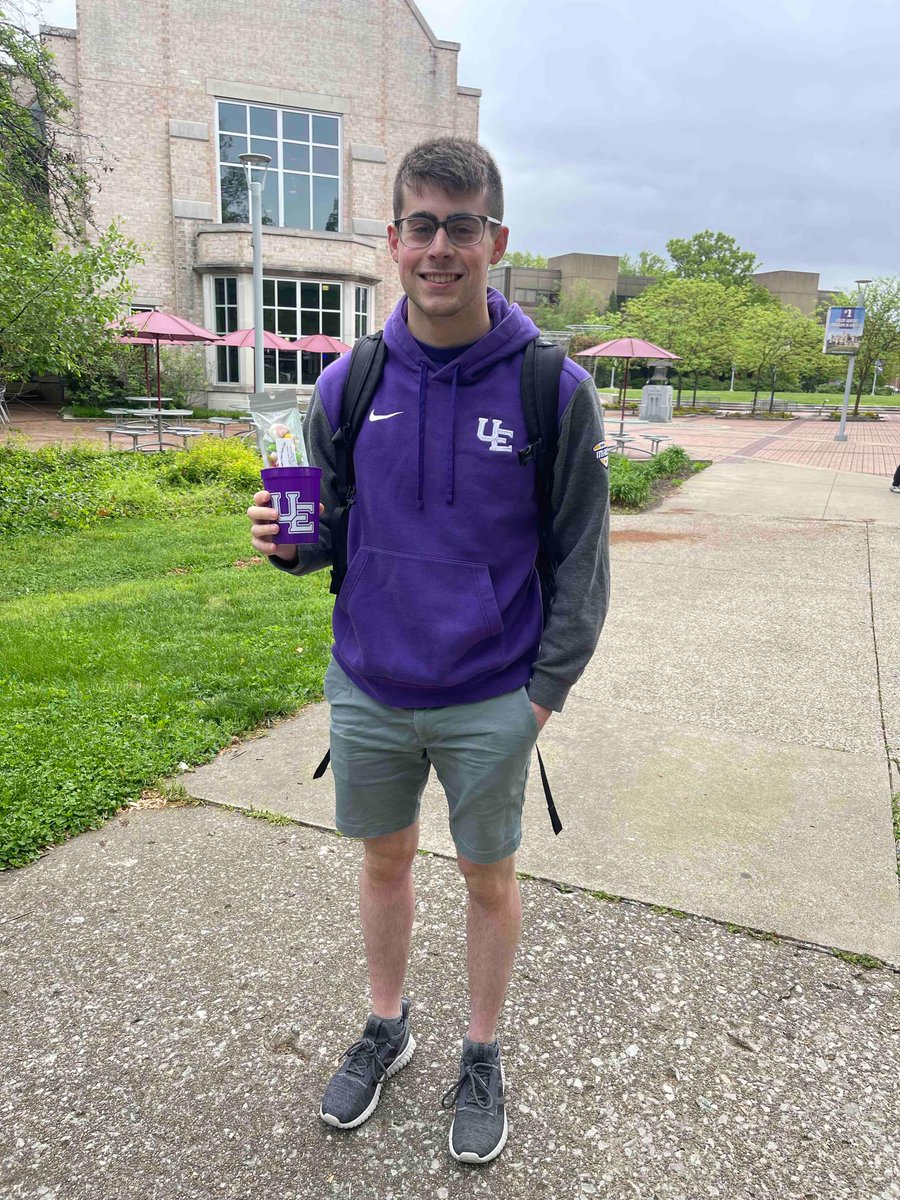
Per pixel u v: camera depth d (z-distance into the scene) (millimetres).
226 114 24641
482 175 1565
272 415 1771
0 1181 1792
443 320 1621
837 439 23531
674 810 3201
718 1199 1742
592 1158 1837
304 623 5586
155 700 4164
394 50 25547
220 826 3133
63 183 14945
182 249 24891
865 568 7215
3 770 3416
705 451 19672
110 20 23094
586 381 1655
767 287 80625
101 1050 2129
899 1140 1872
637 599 6211
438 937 2529
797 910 2623
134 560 7770
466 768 1750
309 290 24844
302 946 2496
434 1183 1788
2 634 5332
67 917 2623
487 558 1704
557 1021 2207
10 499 9555
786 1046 2131
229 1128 1920
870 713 4125
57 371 11148
